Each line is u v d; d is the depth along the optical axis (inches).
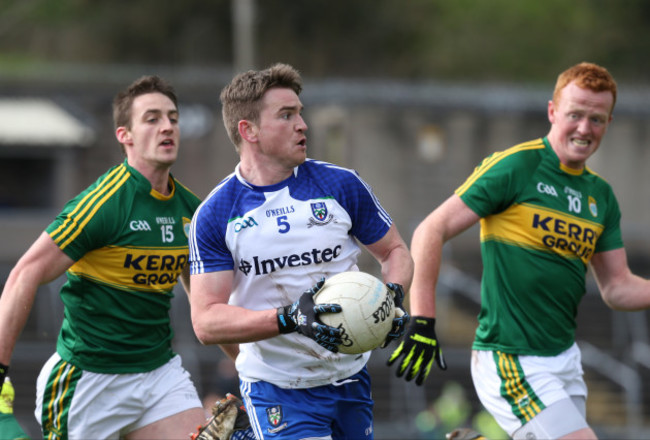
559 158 767.7
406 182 3735.2
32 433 2030.0
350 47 5989.2
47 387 780.6
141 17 5871.1
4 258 3292.3
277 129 589.9
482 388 793.6
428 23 6171.3
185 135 3668.8
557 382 756.6
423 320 716.0
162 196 762.8
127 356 769.6
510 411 768.3
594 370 2593.5
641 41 6289.4
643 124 3880.4
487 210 752.3
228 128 611.8
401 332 596.4
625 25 6368.1
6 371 714.8
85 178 3582.7
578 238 761.0
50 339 2365.9
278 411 634.2
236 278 615.5
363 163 3693.4
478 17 6274.6
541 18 6314.0
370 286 582.2
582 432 737.6
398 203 3727.9
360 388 653.3
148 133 746.2
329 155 3823.8
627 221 3870.6
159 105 748.0
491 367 778.2
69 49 5915.4
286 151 592.7
